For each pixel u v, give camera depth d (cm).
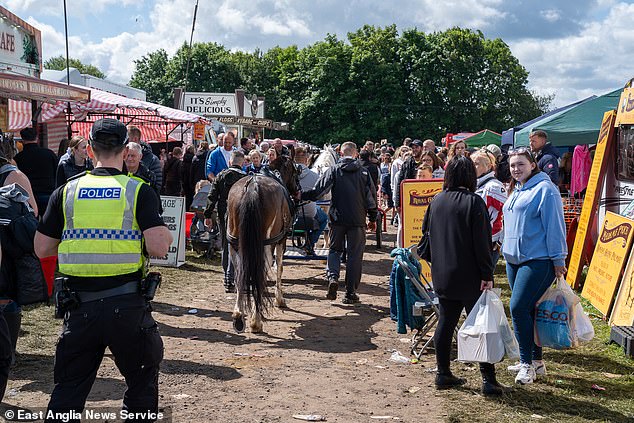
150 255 404
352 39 7556
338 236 948
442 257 576
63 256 385
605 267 902
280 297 903
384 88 7212
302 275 1168
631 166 995
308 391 580
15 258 512
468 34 7375
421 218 949
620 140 1034
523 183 605
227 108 3728
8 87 929
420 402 561
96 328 379
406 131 7188
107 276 382
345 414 528
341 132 7112
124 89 2636
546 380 620
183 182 1570
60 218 395
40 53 1423
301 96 7644
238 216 738
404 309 707
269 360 667
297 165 1163
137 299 387
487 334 556
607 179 1081
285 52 8581
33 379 581
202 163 1502
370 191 948
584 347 738
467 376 634
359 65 7238
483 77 7462
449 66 7250
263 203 733
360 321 847
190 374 613
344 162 935
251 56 8488
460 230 567
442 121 7194
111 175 396
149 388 398
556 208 577
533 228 586
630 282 793
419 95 7200
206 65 8212
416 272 704
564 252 578
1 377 436
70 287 386
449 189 587
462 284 570
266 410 532
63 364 386
